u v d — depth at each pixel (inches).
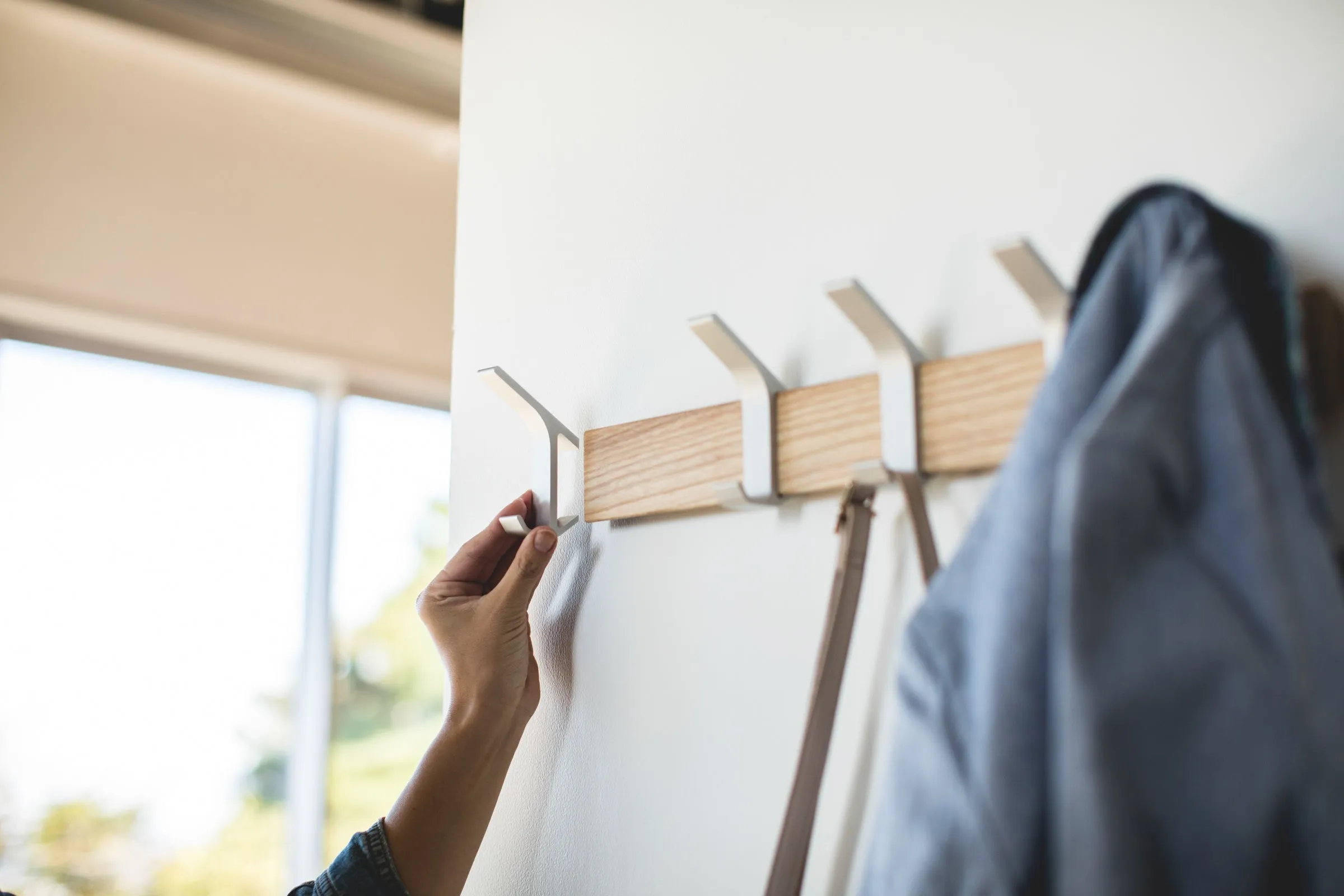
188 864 111.7
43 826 104.8
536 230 38.3
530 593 32.4
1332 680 16.2
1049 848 17.1
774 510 29.0
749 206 31.4
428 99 121.0
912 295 27.0
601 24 37.5
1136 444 17.0
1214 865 15.7
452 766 31.2
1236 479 17.0
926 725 18.8
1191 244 18.7
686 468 29.6
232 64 113.0
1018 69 26.0
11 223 105.8
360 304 125.7
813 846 26.5
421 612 33.3
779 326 30.0
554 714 33.9
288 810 118.5
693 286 32.5
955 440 23.8
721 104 32.9
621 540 32.9
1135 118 23.8
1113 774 15.9
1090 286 20.3
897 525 26.2
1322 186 20.9
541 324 37.3
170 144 114.5
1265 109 21.9
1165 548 16.8
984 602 18.7
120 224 111.3
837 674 24.6
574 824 32.4
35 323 111.0
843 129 29.5
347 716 124.0
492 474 38.1
